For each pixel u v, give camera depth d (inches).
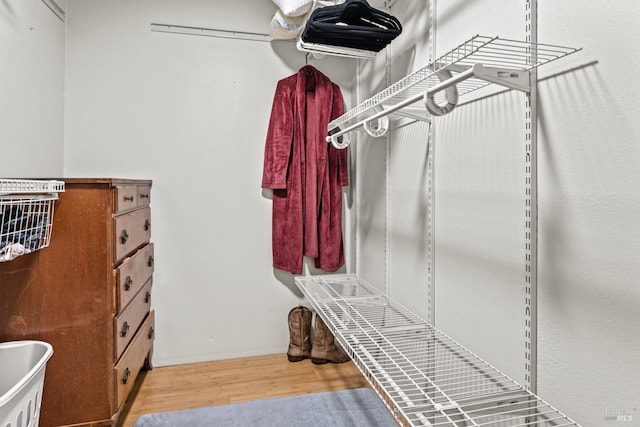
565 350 36.6
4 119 61.9
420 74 48.9
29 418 47.8
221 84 93.9
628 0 30.3
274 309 98.3
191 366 90.8
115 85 87.8
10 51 63.6
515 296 43.1
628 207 30.5
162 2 90.1
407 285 70.3
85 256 58.6
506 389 43.7
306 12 80.2
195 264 93.4
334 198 95.9
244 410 69.3
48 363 57.6
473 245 50.8
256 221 96.7
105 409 59.5
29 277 57.0
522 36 41.3
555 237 37.6
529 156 40.4
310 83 95.5
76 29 85.6
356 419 66.1
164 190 91.1
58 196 57.3
